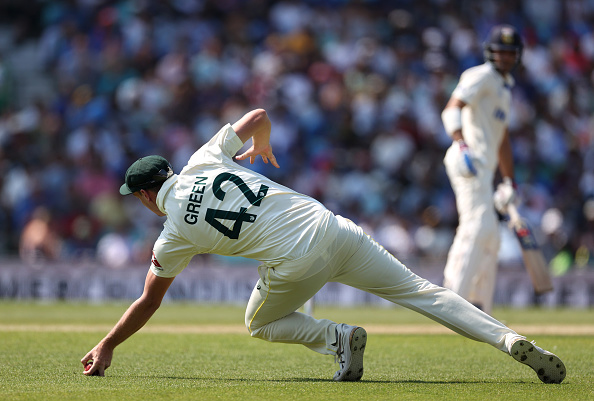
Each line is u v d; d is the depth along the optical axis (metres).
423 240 50.62
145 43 62.91
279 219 14.82
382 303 44.12
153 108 59.09
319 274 14.88
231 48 63.53
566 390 14.02
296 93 59.41
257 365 18.08
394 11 66.88
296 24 65.50
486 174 25.83
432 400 12.90
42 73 65.44
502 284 43.62
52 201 54.44
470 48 64.44
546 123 61.38
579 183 59.03
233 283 45.00
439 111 59.34
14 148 57.81
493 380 15.55
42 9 68.25
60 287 46.56
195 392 13.60
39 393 13.41
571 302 43.19
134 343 22.78
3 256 53.62
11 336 24.36
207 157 15.24
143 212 53.38
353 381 15.32
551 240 47.00
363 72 61.19
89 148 56.22
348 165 56.50
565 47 67.19
